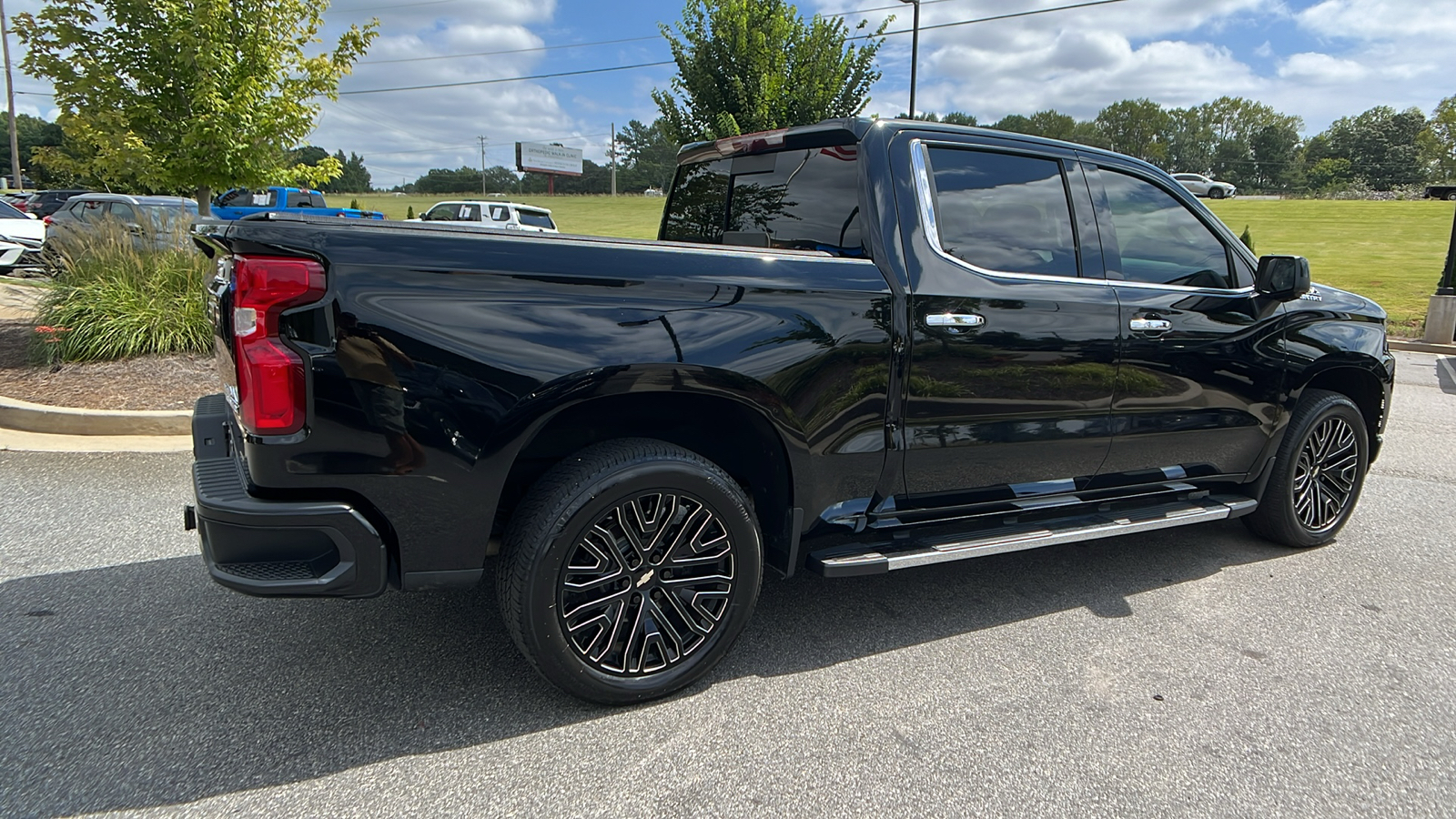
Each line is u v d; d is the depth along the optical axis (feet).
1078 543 14.52
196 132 27.09
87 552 12.48
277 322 7.08
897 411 9.77
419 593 11.48
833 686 9.39
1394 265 75.05
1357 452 14.48
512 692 9.07
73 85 26.43
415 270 7.39
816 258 9.25
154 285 24.08
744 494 9.08
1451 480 18.63
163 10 26.48
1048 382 10.71
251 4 28.02
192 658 9.57
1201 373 12.09
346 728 8.30
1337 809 7.41
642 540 8.62
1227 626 11.14
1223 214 144.05
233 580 7.22
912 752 8.14
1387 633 10.99
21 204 82.33
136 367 22.50
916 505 10.43
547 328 7.81
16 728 8.11
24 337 26.07
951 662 10.00
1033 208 10.96
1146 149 447.83
